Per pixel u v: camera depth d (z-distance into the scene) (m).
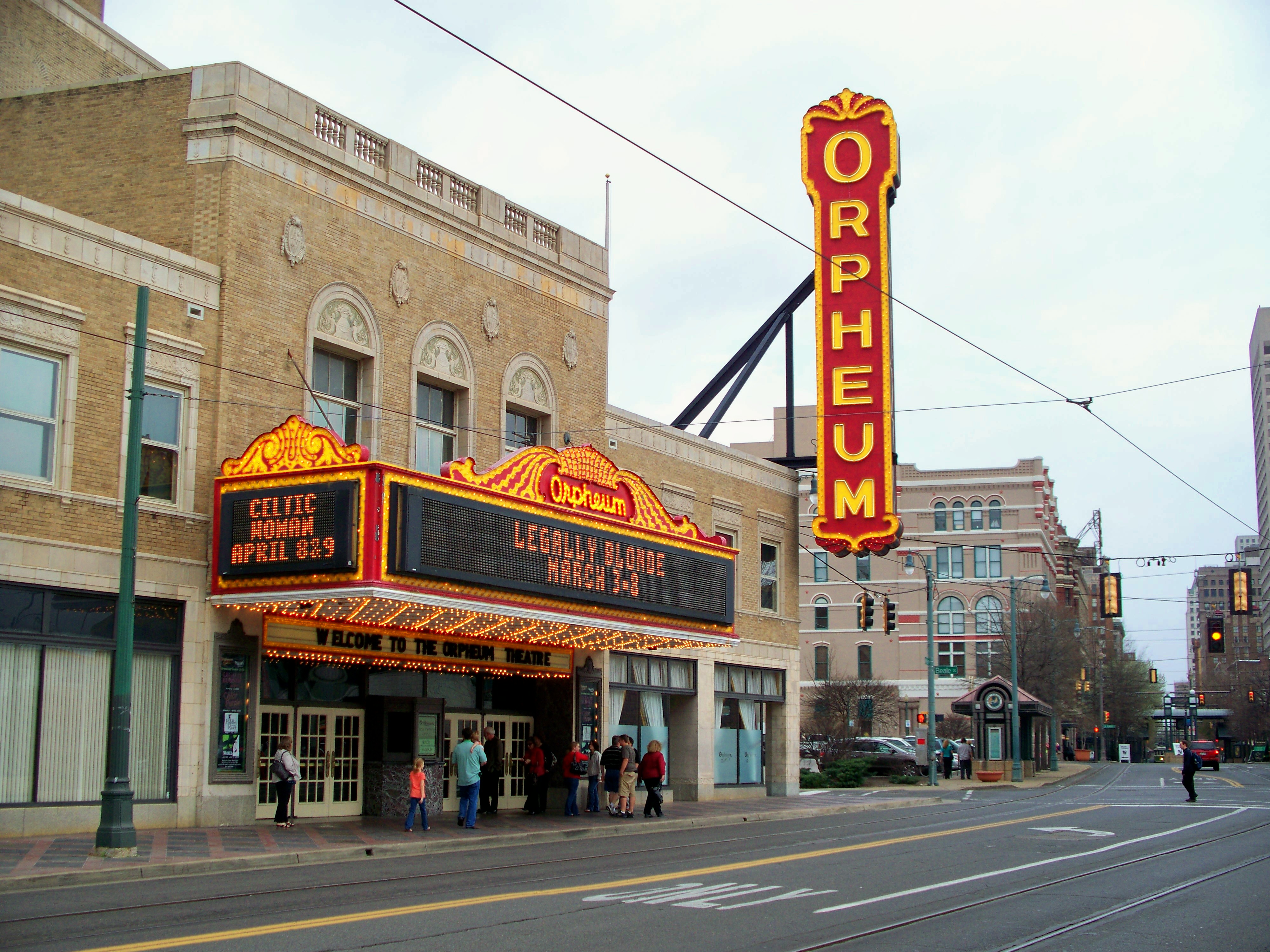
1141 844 22.61
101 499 21.11
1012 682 58.16
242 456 22.80
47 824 20.00
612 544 27.28
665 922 12.88
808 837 24.38
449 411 28.91
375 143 27.16
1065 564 104.44
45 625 20.28
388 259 27.00
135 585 20.33
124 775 17.86
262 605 22.31
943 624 88.44
